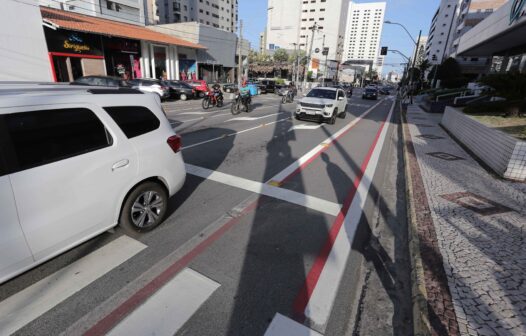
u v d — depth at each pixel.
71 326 2.29
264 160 7.01
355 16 112.38
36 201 2.41
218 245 3.45
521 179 5.91
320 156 7.67
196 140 8.80
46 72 19.34
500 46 22.83
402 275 3.17
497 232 3.81
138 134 3.33
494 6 55.44
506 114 11.05
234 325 2.37
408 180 5.87
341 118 15.88
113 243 3.39
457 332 2.28
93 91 3.06
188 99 23.23
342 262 3.28
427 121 16.06
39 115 2.50
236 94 15.18
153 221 3.64
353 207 4.71
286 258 3.27
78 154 2.72
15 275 2.35
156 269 2.99
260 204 4.61
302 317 2.49
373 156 8.06
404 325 2.52
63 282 2.75
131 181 3.21
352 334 2.38
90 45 22.86
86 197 2.78
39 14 18.45
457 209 4.50
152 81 20.03
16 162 2.31
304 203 4.74
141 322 2.35
